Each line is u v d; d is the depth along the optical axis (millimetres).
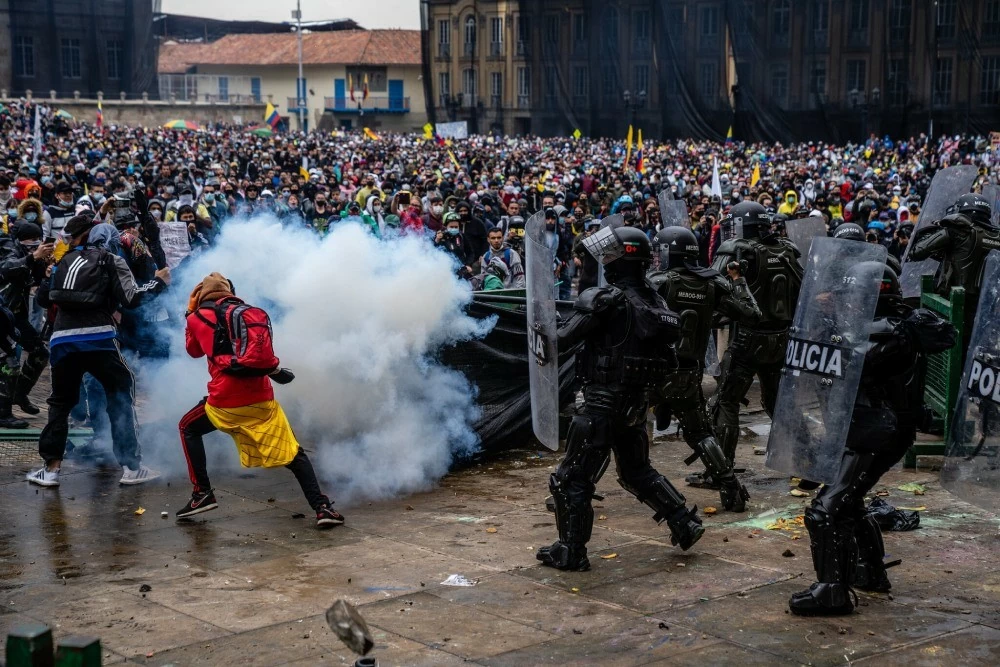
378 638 4816
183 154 43562
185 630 4930
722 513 6801
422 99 104500
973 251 7965
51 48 73312
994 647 4676
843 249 5059
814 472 5066
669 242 6629
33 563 5879
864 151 48031
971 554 5945
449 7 65938
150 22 76938
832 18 54812
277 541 6293
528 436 8516
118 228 9406
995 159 30656
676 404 6703
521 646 4715
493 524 6609
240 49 107500
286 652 4664
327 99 102812
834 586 5043
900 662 4520
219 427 6520
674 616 5070
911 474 7602
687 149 48719
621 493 7250
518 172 38375
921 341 5051
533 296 5824
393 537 6359
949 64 54625
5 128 49531
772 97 54438
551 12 61781
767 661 4535
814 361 5102
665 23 54812
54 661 2889
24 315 8766
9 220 12727
